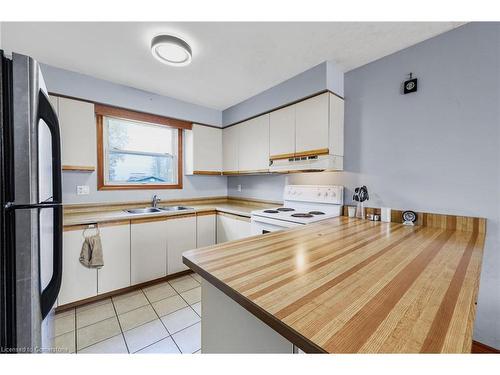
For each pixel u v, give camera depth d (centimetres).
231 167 318
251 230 245
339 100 210
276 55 186
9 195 68
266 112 259
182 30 155
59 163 95
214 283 79
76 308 196
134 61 196
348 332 51
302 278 79
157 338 160
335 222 184
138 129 286
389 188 189
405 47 176
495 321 141
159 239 246
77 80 216
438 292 69
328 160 196
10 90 68
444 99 159
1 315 68
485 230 144
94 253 195
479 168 146
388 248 113
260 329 79
